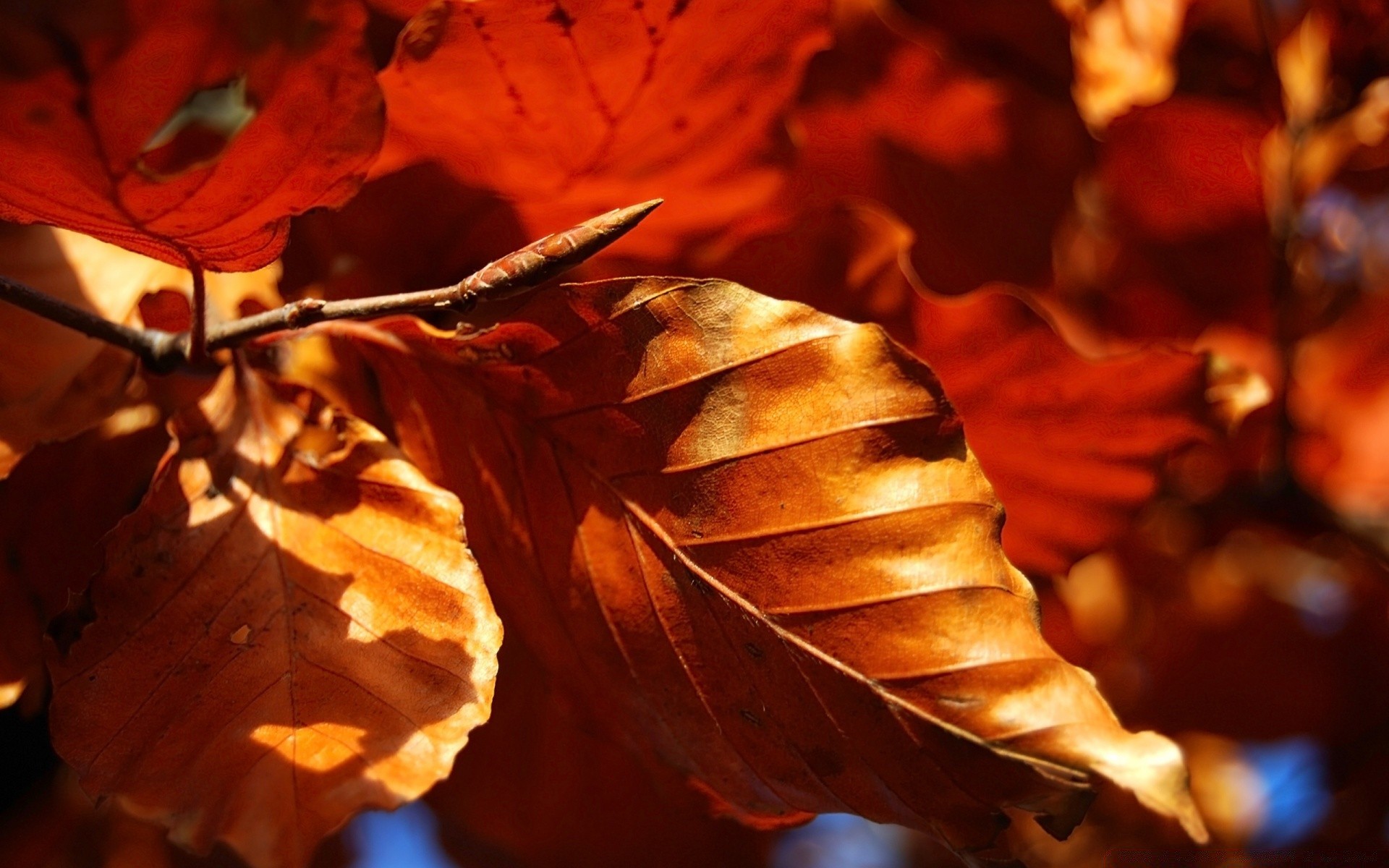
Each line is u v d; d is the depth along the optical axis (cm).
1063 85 42
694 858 44
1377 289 48
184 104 33
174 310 38
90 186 34
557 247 34
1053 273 42
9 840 46
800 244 39
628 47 36
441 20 36
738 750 37
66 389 38
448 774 35
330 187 35
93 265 38
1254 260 44
